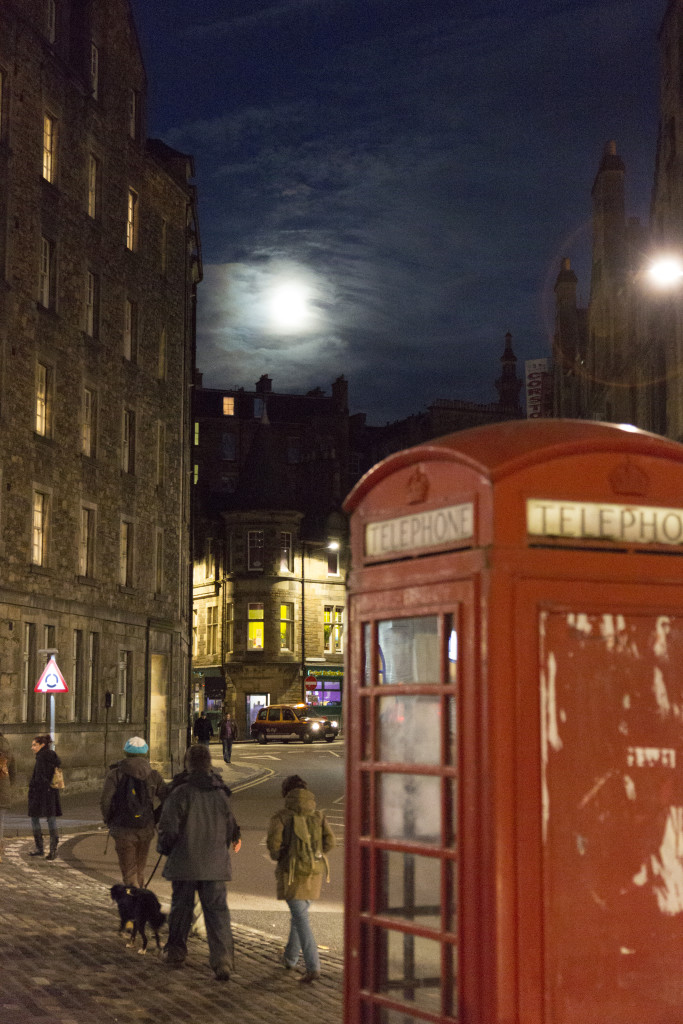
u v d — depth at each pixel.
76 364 33.12
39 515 30.92
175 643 39.97
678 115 32.47
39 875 14.94
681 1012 4.08
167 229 40.62
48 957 9.71
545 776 4.04
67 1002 8.20
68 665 32.00
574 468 4.21
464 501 4.28
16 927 11.02
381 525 4.83
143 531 37.81
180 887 9.30
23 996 8.32
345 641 4.98
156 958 9.80
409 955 4.44
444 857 4.21
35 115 30.73
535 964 3.95
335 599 78.50
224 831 9.38
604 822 4.09
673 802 4.17
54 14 32.97
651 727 4.18
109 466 35.31
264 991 8.71
